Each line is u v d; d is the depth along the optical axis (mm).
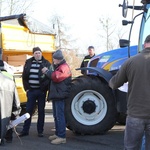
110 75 6363
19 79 7371
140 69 3744
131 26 5750
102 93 6453
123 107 6070
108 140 6133
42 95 6203
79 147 5680
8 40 8023
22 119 5492
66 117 6430
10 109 5387
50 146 5719
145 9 5559
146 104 3717
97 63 6957
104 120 6465
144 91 3721
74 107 6496
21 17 8414
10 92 5355
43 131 6812
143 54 3816
